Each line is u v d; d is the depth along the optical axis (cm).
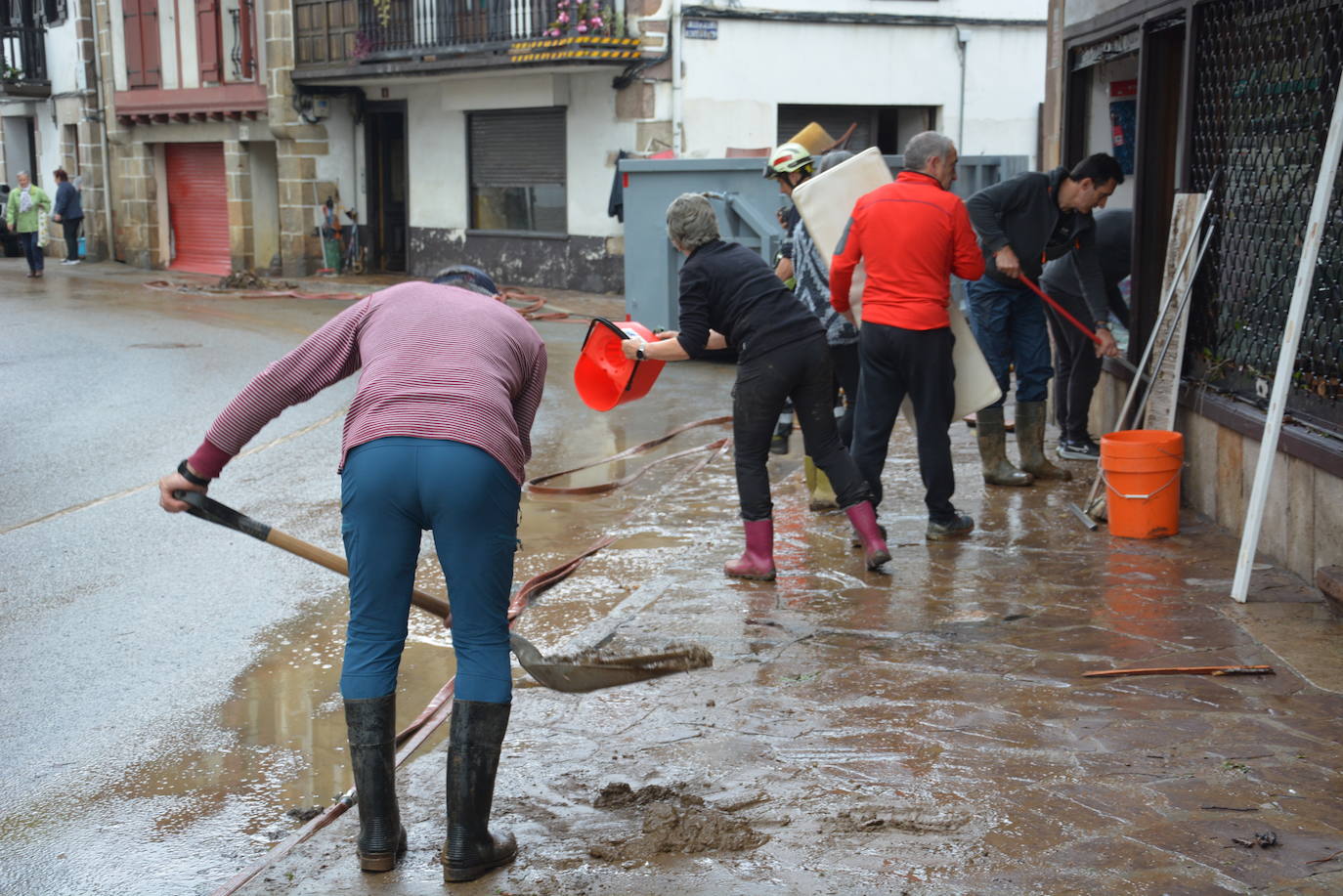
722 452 898
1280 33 587
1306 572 549
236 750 434
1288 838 330
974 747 393
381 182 2505
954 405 623
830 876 317
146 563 662
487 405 329
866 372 605
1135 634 490
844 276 609
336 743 439
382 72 2203
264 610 584
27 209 2597
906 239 583
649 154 1916
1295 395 571
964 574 578
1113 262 795
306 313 1914
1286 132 584
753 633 505
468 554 325
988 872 317
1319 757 379
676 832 340
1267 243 603
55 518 756
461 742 322
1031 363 744
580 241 2064
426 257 2364
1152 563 585
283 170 2473
